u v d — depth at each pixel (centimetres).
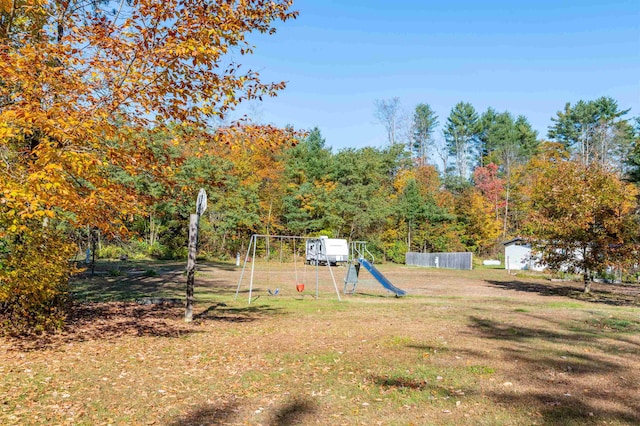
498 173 5606
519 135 6488
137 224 3331
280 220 4344
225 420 415
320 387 515
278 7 737
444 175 6612
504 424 407
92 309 1052
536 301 1513
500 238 4728
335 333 850
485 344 748
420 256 4281
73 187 628
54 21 755
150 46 652
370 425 406
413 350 704
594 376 560
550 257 1848
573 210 1767
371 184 4616
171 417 421
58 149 548
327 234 4188
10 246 714
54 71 604
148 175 764
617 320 1024
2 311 768
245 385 521
